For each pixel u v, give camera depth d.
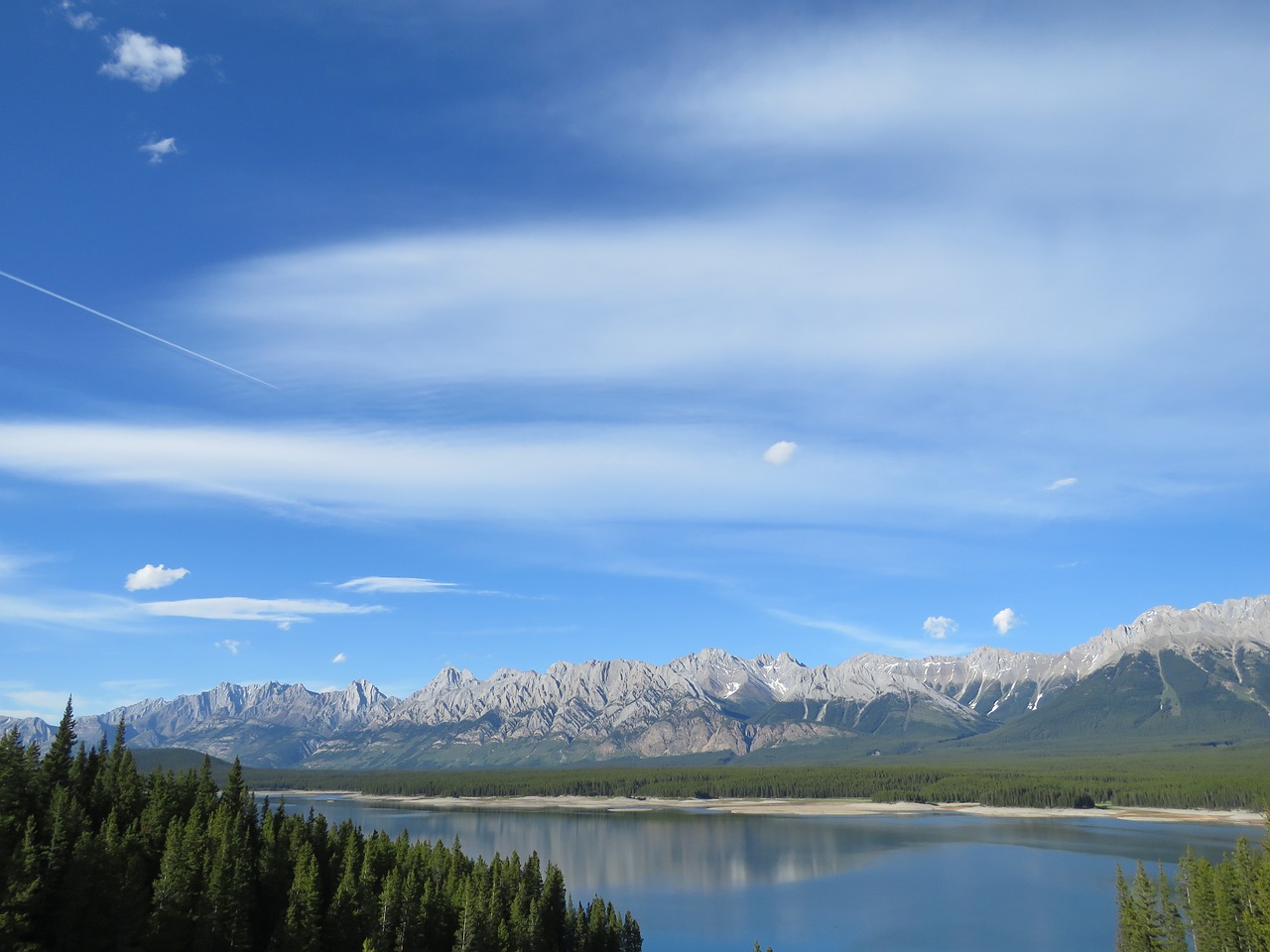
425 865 181.25
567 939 170.88
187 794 185.25
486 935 151.88
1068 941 185.62
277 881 161.88
